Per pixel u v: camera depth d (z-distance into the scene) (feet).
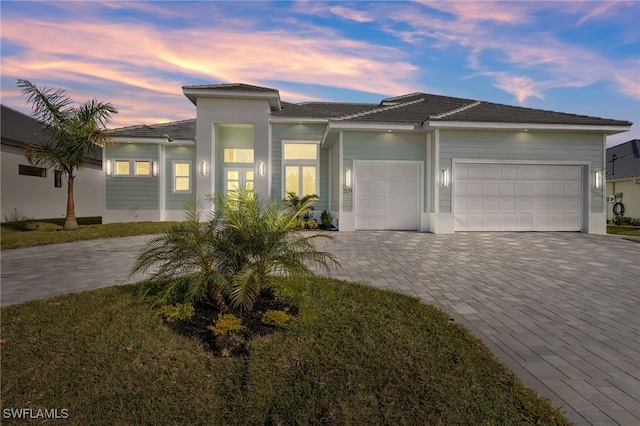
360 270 21.35
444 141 39.50
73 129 39.73
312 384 8.86
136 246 30.55
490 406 7.82
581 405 7.91
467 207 40.04
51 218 59.26
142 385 8.91
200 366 9.61
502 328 12.41
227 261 13.01
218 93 46.68
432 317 12.85
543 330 12.26
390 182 42.04
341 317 12.64
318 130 50.03
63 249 29.01
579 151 40.45
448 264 23.18
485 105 45.85
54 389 8.66
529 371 9.41
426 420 7.51
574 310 14.37
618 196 62.18
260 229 13.07
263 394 8.55
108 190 53.47
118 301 14.16
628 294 16.66
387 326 11.96
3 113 59.41
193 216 14.30
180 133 57.00
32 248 29.48
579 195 40.78
